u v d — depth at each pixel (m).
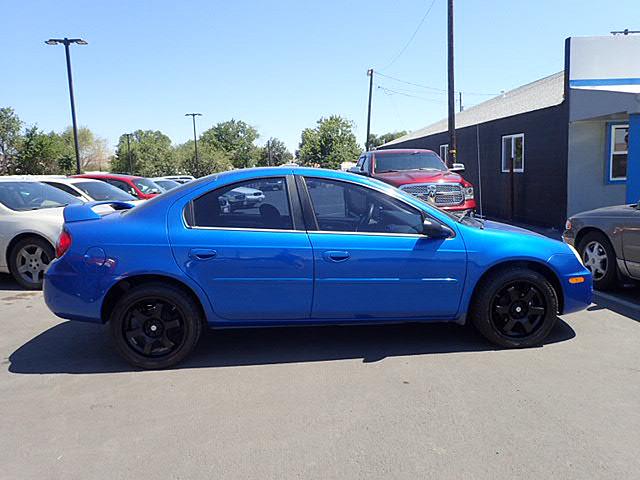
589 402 3.53
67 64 23.16
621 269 6.19
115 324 4.18
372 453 2.97
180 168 72.31
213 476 2.78
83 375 4.14
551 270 4.52
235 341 4.84
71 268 4.15
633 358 4.29
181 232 4.16
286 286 4.20
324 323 4.38
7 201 7.34
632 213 6.04
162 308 4.22
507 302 4.52
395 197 4.39
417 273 4.29
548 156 12.62
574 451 2.96
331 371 4.11
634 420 3.28
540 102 14.49
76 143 24.17
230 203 4.27
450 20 15.17
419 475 2.76
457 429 3.21
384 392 3.72
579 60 11.36
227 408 3.54
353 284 4.24
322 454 2.97
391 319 4.40
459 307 4.42
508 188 14.97
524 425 3.24
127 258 4.11
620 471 2.77
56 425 3.35
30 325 5.49
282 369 4.18
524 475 2.74
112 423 3.36
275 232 4.21
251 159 109.19
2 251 7.13
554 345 4.61
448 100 15.47
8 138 50.69
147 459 2.95
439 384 3.84
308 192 4.32
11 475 2.82
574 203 11.84
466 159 18.59
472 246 4.36
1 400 3.71
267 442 3.10
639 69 11.37
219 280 4.15
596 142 11.59
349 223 4.32
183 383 3.95
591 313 5.57
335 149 43.88
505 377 3.94
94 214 4.47
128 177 12.40
